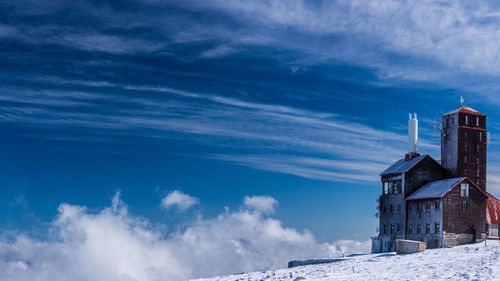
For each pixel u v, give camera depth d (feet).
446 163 273.54
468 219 241.55
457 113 269.64
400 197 266.77
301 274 144.36
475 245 224.74
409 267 138.72
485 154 273.54
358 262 182.60
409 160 277.44
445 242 233.55
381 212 282.77
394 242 266.77
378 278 113.60
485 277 99.86
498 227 252.62
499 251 173.06
